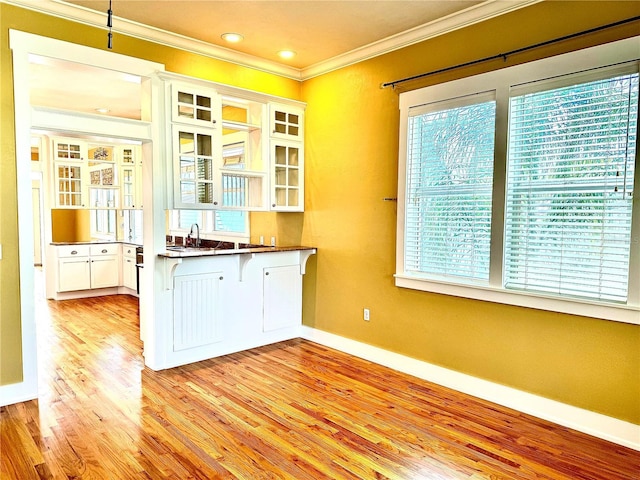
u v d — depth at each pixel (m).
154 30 3.59
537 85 2.91
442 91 3.41
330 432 2.74
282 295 4.57
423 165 3.59
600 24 2.65
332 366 3.92
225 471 2.32
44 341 4.56
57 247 6.55
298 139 4.57
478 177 3.25
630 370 2.58
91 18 3.29
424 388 3.45
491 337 3.21
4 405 3.04
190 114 3.77
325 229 4.47
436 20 3.39
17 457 2.42
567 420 2.84
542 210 2.93
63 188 6.75
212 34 3.70
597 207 2.69
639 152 2.50
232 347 4.22
